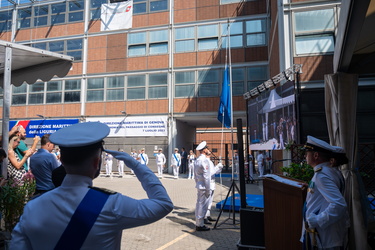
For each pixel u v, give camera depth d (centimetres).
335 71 397
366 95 1079
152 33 2042
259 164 1603
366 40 333
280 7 1113
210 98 1912
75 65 2153
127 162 143
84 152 126
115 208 121
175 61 1986
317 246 245
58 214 117
